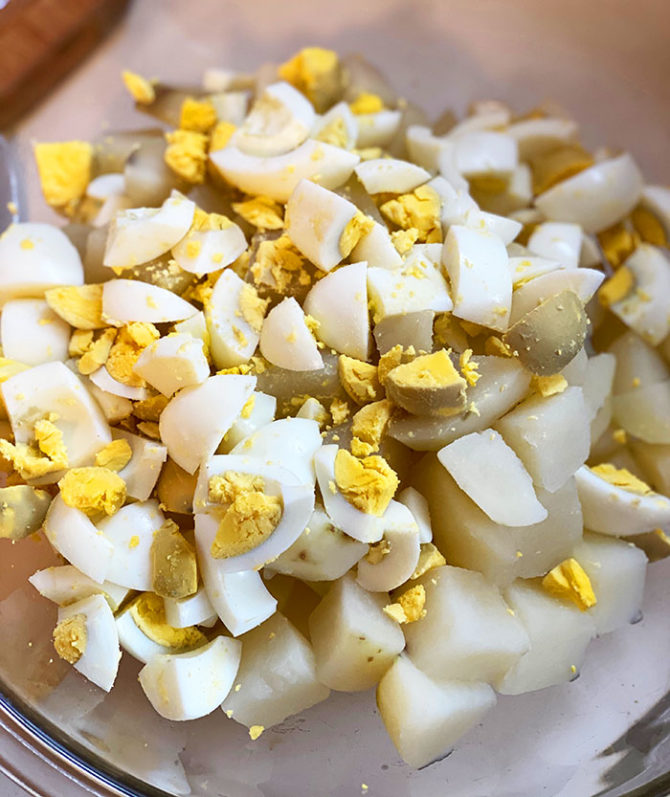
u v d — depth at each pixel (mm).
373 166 185
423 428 161
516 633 159
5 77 235
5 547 168
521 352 161
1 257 188
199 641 161
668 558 182
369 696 166
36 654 163
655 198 222
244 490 153
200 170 209
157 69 243
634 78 244
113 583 159
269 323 171
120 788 156
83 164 222
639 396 201
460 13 251
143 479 165
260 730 161
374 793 160
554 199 219
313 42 250
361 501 154
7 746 158
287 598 167
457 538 163
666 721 163
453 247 171
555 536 165
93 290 184
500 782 161
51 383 169
